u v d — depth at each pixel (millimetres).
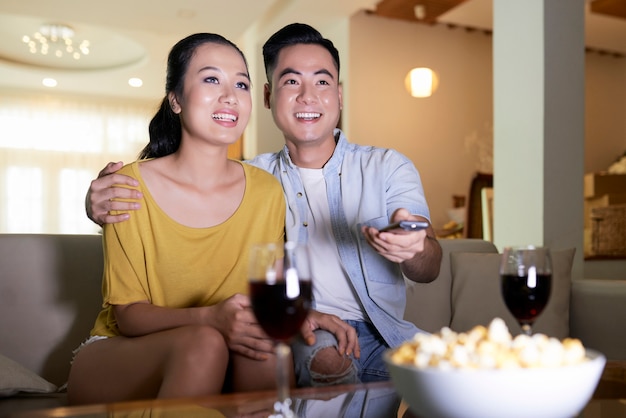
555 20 3342
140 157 1752
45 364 1843
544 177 3279
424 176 6332
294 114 1714
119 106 10055
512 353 712
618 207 6363
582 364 678
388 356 792
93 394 1345
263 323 858
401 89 6250
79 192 9859
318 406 921
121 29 6457
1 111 9461
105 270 1496
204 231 1535
